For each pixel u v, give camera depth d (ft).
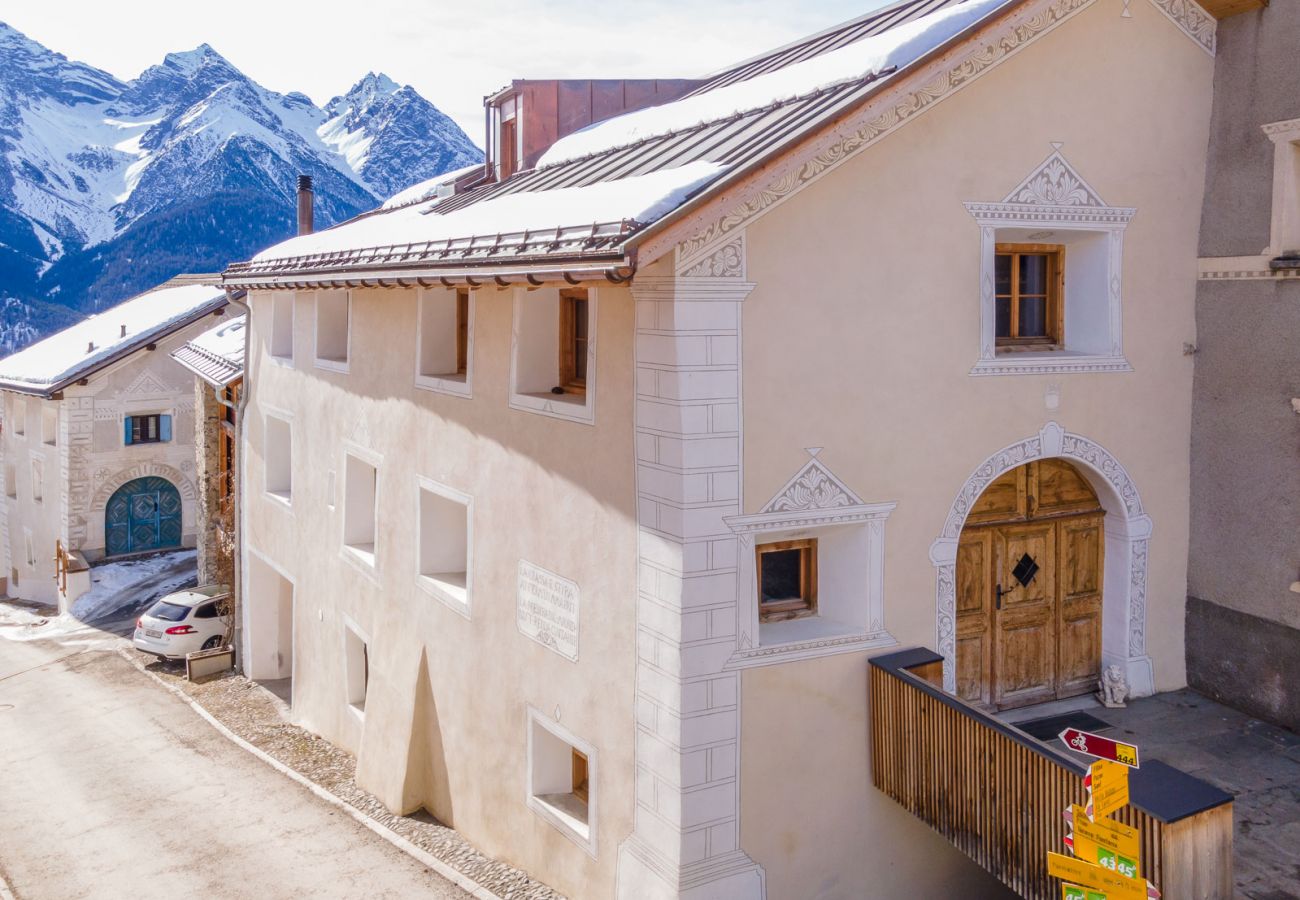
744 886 27.40
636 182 27.96
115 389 93.61
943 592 30.25
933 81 27.91
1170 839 20.57
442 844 36.99
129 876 36.27
